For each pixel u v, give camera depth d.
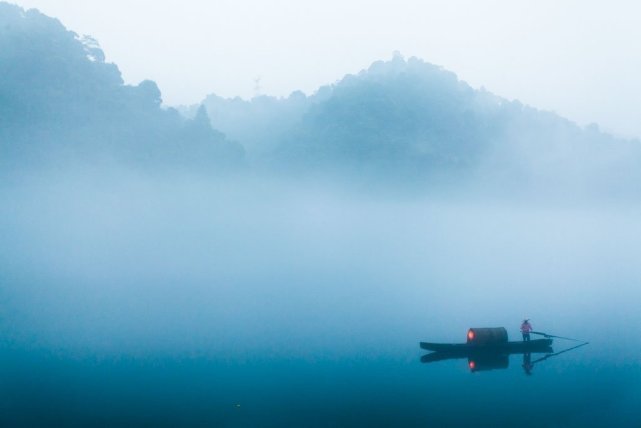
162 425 18.73
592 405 20.39
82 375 23.72
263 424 18.86
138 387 22.30
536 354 26.88
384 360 26.05
